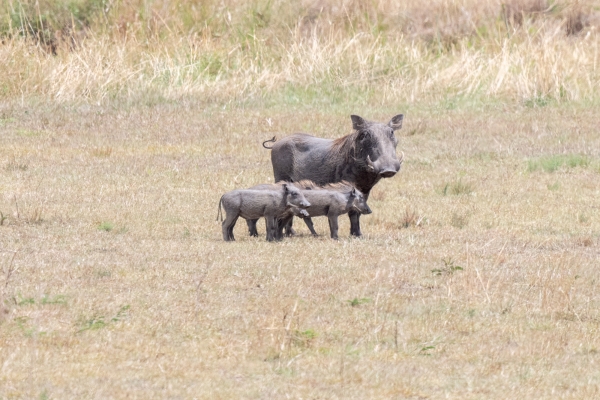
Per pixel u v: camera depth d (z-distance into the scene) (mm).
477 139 71375
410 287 34781
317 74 89562
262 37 97500
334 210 42875
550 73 85625
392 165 42906
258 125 76500
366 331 29500
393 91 86375
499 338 29312
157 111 81062
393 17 102625
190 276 35344
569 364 27188
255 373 25781
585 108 81625
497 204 52062
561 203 52375
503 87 85625
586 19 103500
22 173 58531
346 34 98062
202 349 27469
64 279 34625
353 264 37812
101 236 42594
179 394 23906
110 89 85812
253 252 39562
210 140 71562
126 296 32406
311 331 28906
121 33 95562
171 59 91125
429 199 53469
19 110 80000
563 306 32469
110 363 26109
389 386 24953
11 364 25625
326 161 45281
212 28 99688
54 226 44531
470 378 25797
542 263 38625
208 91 86188
